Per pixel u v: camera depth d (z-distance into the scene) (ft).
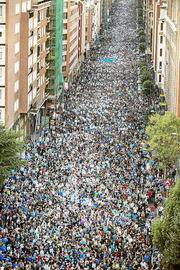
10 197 342.03
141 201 356.18
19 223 304.50
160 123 424.46
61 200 345.31
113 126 561.43
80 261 265.95
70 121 579.07
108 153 461.78
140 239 295.28
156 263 268.00
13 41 470.39
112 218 320.91
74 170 408.46
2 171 340.59
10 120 470.39
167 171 425.28
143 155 458.09
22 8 503.20
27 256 268.41
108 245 286.87
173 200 255.09
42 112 611.06
